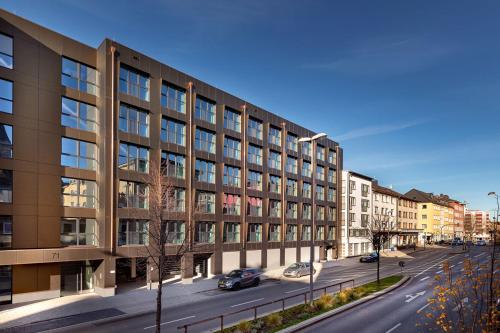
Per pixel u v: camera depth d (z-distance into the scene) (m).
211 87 35.53
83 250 23.84
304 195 49.09
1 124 21.97
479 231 100.25
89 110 26.05
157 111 29.75
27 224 22.48
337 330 16.05
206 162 34.75
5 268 21.47
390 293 25.34
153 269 28.52
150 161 28.81
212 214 34.47
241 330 15.09
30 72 23.27
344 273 37.53
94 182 25.83
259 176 41.56
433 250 71.00
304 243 47.91
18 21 22.94
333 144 56.62
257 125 41.72
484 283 9.70
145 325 17.36
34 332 16.44
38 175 23.14
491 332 8.66
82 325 17.50
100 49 26.67
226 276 28.12
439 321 10.99
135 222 27.30
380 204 72.12
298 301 22.62
